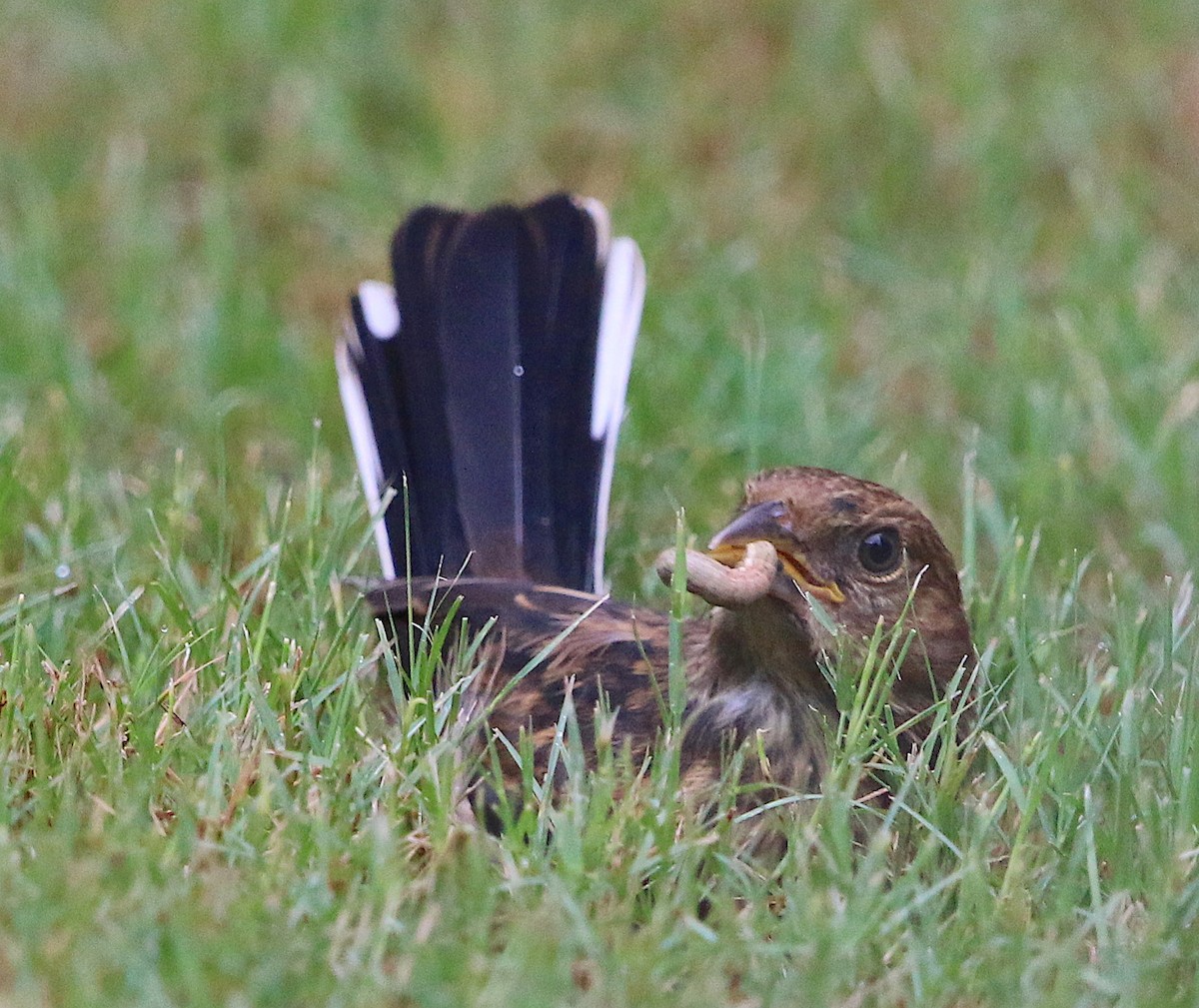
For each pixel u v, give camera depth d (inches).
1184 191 592.4
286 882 291.6
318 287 550.0
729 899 294.4
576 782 308.3
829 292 541.3
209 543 414.3
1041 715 348.5
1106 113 612.1
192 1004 262.1
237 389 489.1
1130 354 495.8
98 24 617.3
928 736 328.8
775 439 465.7
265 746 325.7
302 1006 269.0
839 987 283.7
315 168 585.9
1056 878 316.8
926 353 520.7
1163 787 339.3
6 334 490.3
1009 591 384.5
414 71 619.8
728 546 322.0
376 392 405.4
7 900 277.3
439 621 357.1
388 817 309.3
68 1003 259.4
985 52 613.6
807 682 324.8
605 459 397.4
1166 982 289.7
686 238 556.7
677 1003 274.8
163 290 534.6
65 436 446.9
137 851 288.7
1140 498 459.8
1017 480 462.9
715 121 611.5
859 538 325.7
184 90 605.6
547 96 609.3
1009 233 573.6
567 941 280.2
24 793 316.2
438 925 286.5
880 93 610.9
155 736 328.8
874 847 296.5
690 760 324.8
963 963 291.4
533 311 410.6
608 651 343.6
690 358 488.1
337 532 387.2
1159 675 362.6
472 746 334.3
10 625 370.0
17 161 577.9
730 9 644.1
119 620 374.0
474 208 564.4
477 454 397.4
